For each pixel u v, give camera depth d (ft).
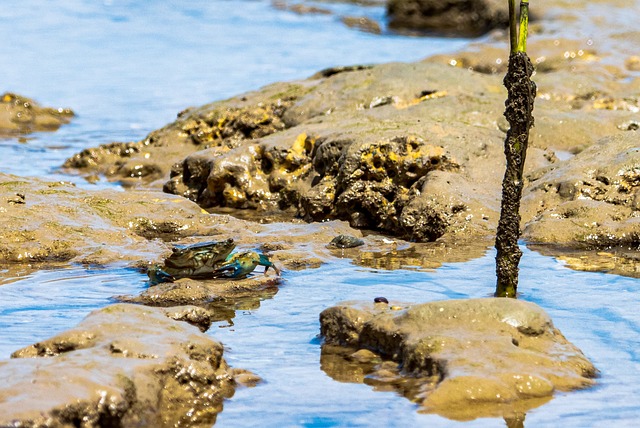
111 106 167.32
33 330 61.16
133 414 45.80
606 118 114.42
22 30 245.45
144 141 127.03
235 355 57.36
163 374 49.08
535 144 109.50
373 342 57.21
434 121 105.91
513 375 50.16
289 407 49.78
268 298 69.00
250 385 52.60
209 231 88.28
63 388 44.47
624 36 180.96
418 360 52.80
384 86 119.65
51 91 178.40
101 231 84.07
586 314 64.80
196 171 108.88
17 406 42.50
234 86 180.96
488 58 178.09
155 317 54.80
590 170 91.56
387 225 94.22
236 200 104.58
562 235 84.74
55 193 90.63
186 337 52.75
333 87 122.83
